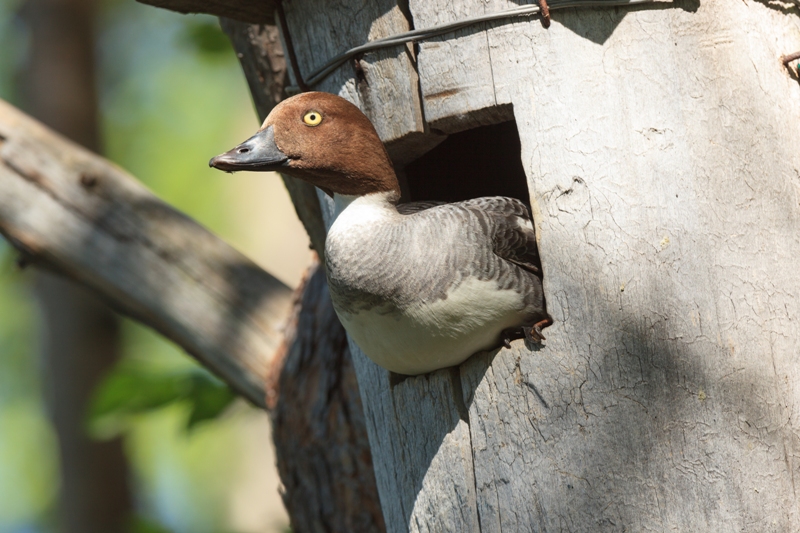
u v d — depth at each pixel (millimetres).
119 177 8852
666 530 4766
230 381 8539
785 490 4824
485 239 4961
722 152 5051
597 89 5062
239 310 8406
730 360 4871
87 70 15617
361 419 7129
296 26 6023
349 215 5230
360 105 5691
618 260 4953
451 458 5227
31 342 19672
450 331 4957
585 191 5008
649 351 4875
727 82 5121
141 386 9281
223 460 19625
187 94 19312
